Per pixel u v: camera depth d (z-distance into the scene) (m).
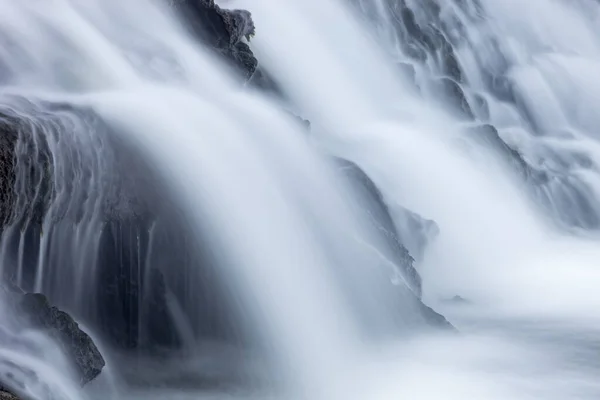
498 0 37.88
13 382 10.91
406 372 14.95
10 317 11.83
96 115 15.02
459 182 23.22
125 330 13.86
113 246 14.01
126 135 14.98
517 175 25.94
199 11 21.78
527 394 14.19
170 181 14.95
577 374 15.04
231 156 16.45
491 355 15.83
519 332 17.27
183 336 14.23
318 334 15.27
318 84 25.62
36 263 12.97
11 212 12.23
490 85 34.16
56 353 11.78
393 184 21.80
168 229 14.54
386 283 16.89
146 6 21.03
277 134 18.16
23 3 18.55
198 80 20.22
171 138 15.60
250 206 15.98
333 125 24.48
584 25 39.84
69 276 13.45
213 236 14.96
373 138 23.53
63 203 13.43
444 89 30.55
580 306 19.06
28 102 15.02
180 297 14.41
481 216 23.14
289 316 15.15
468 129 26.91
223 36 21.95
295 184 17.45
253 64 22.45
